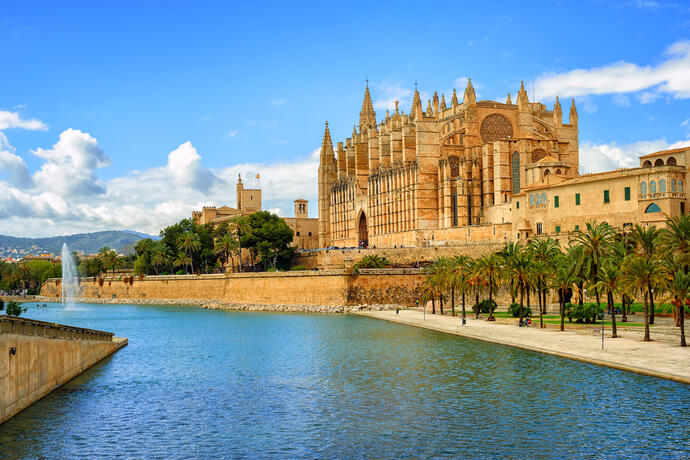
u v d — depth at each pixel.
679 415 47.88
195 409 53.03
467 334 92.38
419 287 143.75
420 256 156.25
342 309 138.88
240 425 48.44
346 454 41.94
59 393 56.75
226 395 58.09
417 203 177.62
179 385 62.41
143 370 70.62
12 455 41.22
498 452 41.75
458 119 184.75
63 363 59.97
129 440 44.81
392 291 142.88
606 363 64.50
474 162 172.62
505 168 163.62
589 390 55.62
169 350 87.19
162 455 41.97
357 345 88.06
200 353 83.88
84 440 44.53
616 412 49.09
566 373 62.75
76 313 155.38
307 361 75.88
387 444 43.69
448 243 162.25
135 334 107.50
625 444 42.66
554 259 100.00
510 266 97.81
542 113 185.12
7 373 45.62
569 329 91.88
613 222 117.31
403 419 49.41
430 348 82.81
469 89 182.50
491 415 49.81
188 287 183.75
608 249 91.75
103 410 52.16
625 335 81.69
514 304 115.31
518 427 46.62
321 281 146.25
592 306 99.00
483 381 61.44
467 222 171.38
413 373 66.62
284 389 60.38
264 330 110.12
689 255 79.25
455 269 116.69
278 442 44.44
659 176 110.31
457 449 42.41
